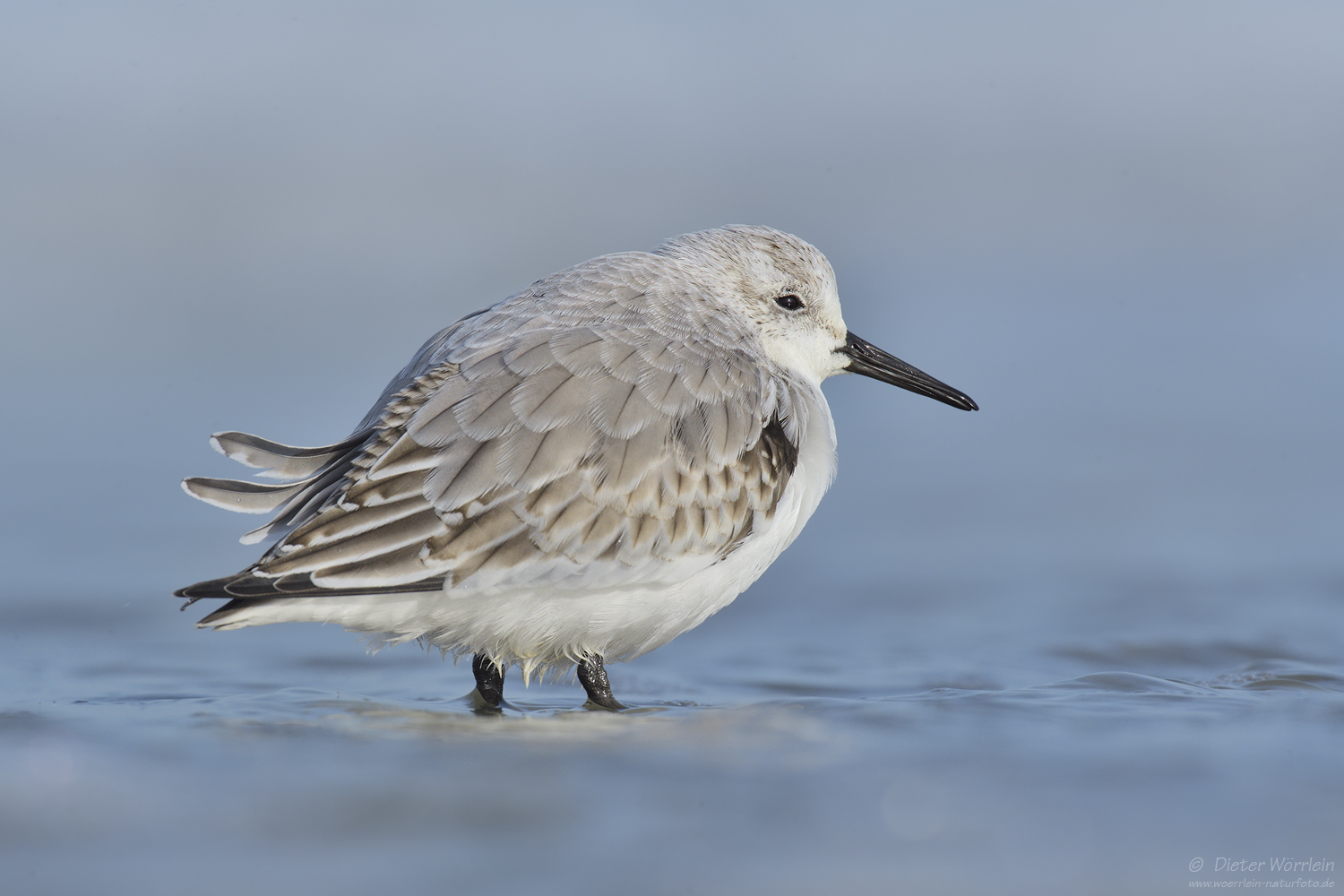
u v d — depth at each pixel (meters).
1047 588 15.45
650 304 11.69
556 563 10.47
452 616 10.67
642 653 11.87
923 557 16.78
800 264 13.30
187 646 13.12
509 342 11.05
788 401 11.84
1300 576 15.66
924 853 7.43
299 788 8.27
